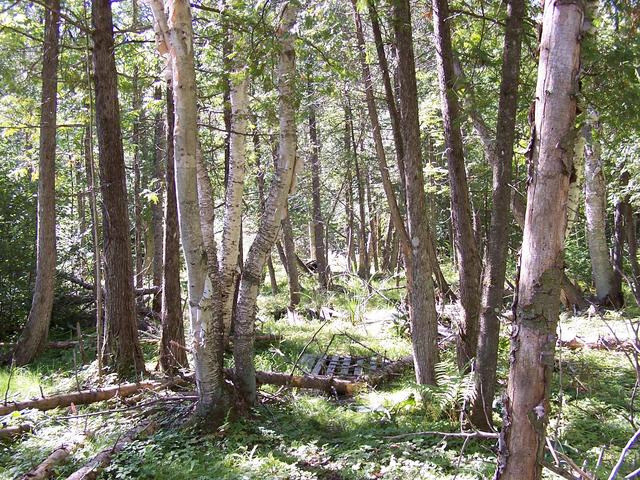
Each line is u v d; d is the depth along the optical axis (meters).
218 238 19.98
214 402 6.38
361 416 6.96
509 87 5.58
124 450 5.72
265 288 23.39
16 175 13.60
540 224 2.75
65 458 5.55
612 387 7.52
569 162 2.72
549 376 2.78
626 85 4.61
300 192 22.06
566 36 2.69
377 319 13.71
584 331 10.81
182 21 5.77
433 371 7.23
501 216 5.67
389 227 23.73
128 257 8.77
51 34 10.55
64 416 6.77
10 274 12.77
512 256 14.88
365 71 8.63
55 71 10.77
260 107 8.08
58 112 14.35
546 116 2.73
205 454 5.63
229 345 10.52
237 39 6.87
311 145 18.70
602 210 13.77
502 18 7.09
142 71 12.73
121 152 8.73
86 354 10.39
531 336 2.78
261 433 6.29
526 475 2.80
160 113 14.95
